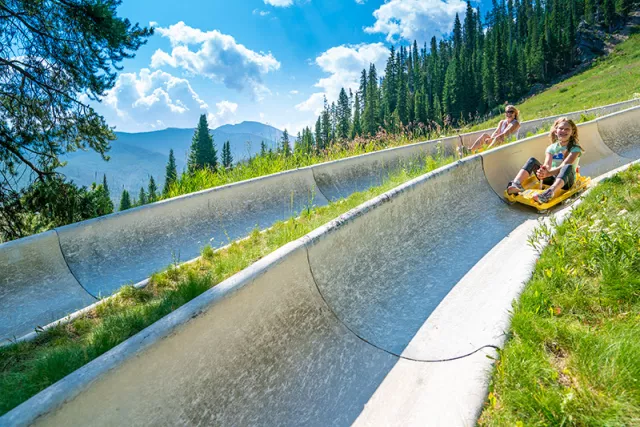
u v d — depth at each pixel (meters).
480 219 4.77
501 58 93.31
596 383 1.84
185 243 5.47
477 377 2.05
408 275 3.44
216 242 5.69
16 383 2.55
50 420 1.39
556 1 114.38
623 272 2.58
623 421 1.62
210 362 1.94
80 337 3.28
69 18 7.99
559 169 5.16
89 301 4.27
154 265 5.02
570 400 1.71
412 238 3.79
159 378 1.73
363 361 2.51
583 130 7.69
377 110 101.56
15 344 3.18
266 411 2.00
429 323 2.84
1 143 8.16
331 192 7.72
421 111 91.88
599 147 7.94
